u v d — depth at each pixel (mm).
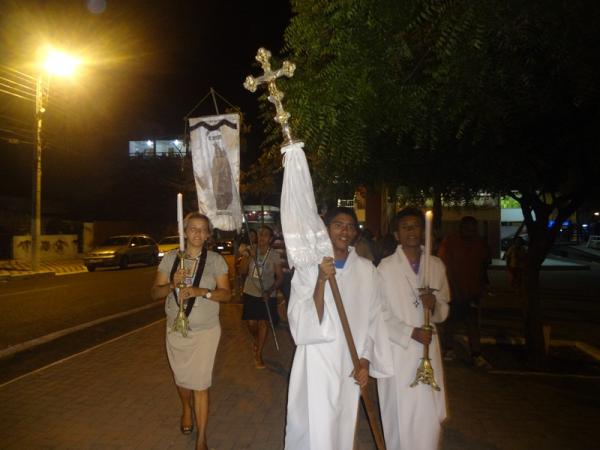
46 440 4793
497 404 5750
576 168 6090
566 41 4500
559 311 13250
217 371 7008
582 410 5578
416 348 3713
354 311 3486
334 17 5090
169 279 4582
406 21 4953
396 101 5000
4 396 5965
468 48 4562
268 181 18516
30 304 13719
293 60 5918
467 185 6902
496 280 20047
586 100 4688
